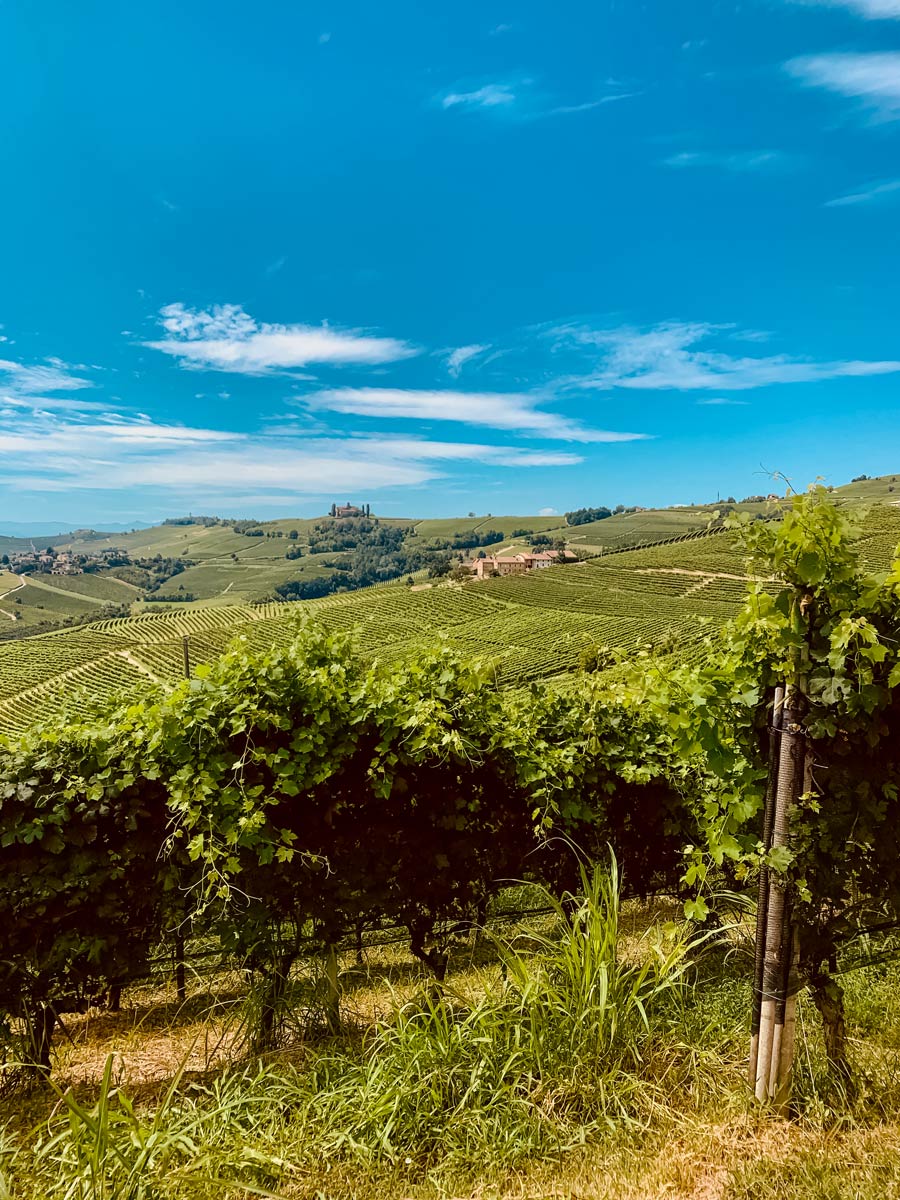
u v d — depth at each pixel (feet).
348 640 13.62
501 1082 9.53
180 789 11.74
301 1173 8.61
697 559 366.22
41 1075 12.03
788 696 9.26
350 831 13.05
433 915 13.96
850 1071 9.91
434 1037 10.35
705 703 10.30
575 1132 9.10
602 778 15.85
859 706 9.04
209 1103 9.81
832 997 9.84
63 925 12.27
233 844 11.82
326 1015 12.23
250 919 12.23
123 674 263.70
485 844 14.21
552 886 15.44
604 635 252.83
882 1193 7.50
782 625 9.06
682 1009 11.37
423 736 12.41
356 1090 9.73
